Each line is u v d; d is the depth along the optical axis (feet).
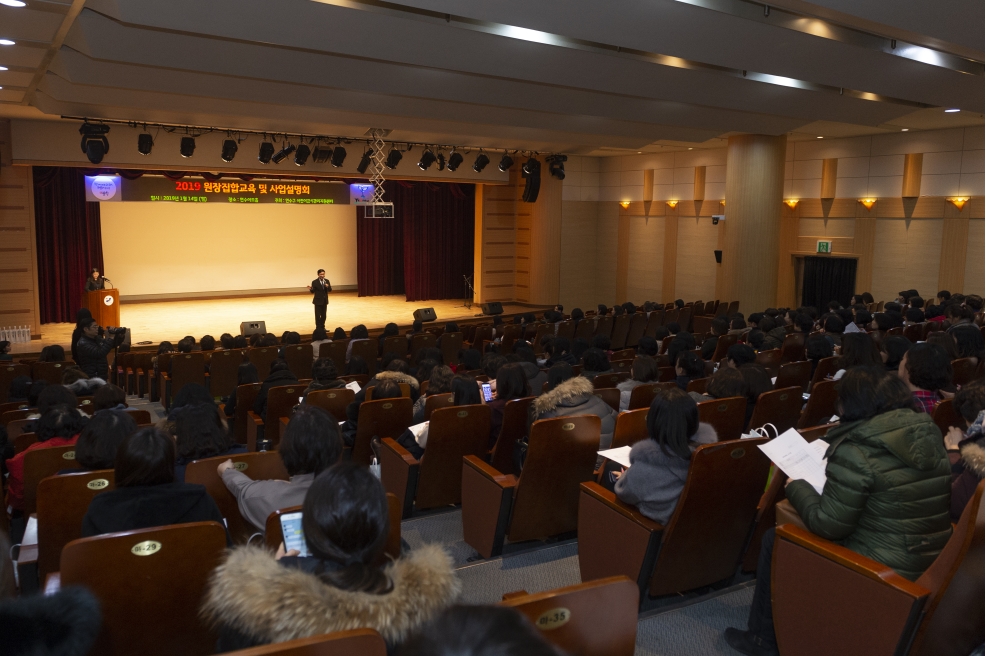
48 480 10.07
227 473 9.93
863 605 8.15
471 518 14.16
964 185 48.88
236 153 52.11
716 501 10.97
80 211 60.23
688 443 10.95
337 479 5.79
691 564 11.34
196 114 43.45
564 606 6.13
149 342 50.21
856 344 17.24
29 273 50.83
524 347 24.08
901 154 51.96
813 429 11.66
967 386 10.28
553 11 24.00
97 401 16.01
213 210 70.74
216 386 33.22
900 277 52.75
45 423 14.25
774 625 9.28
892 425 8.28
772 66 29.55
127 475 8.70
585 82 32.32
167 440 8.89
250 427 21.65
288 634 5.16
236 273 72.59
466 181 63.62
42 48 29.81
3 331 50.08
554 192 68.74
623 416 14.28
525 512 13.67
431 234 73.46
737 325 34.42
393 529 8.31
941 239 50.26
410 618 5.34
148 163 50.01
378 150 52.42
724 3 25.05
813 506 8.67
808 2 22.61
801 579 8.85
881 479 8.17
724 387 15.46
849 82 32.12
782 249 59.72
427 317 58.70
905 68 31.37
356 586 5.46
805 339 27.22
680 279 66.13
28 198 50.08
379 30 26.23
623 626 6.47
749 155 48.21
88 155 42.27
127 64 31.37
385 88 33.65
